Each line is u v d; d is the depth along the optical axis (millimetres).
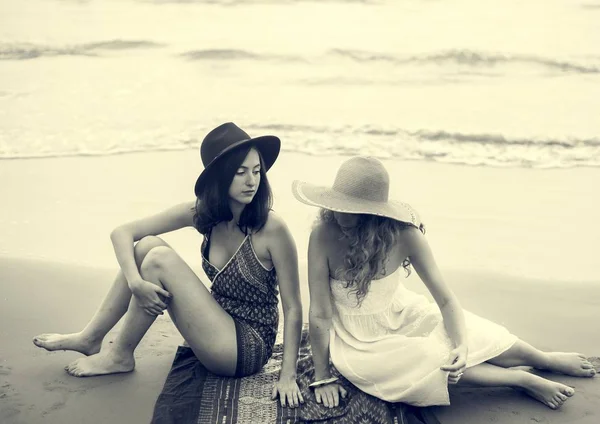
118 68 10586
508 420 3418
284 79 10242
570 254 5520
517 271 5238
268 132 8312
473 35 11273
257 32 11734
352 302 3527
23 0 12883
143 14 12438
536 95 9484
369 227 3369
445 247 5629
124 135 8258
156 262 3467
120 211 6266
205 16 12305
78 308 4598
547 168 7414
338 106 9227
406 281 5141
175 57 10961
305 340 4074
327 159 7508
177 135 8273
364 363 3447
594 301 4789
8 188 6758
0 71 10320
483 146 7969
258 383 3633
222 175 3383
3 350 4059
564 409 3514
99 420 3395
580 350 4145
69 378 3773
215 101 9391
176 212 3756
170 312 3588
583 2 12523
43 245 5605
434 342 3439
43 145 7941
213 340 3535
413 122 8617
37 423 3361
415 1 12797
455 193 6730
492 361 3779
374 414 3354
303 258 5340
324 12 12477
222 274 3617
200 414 3369
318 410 3389
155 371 3857
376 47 11039
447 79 10234
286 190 6645
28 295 4770
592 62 10359
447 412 3492
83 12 12336
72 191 6707
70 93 9594
